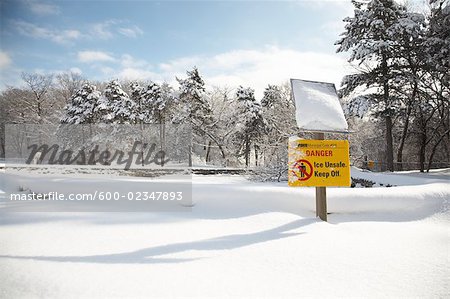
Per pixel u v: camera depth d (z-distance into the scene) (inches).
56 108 2103.8
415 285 139.3
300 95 289.0
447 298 127.4
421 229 255.8
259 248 188.2
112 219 267.4
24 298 115.9
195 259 166.1
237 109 1425.9
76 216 279.0
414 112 1028.5
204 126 1409.9
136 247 184.1
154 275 141.6
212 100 1732.3
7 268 143.3
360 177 615.2
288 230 236.4
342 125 283.7
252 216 282.2
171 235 215.5
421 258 174.6
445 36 836.0
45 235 207.2
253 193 346.3
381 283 141.1
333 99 295.4
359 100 844.6
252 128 1354.6
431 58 816.9
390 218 309.0
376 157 1471.5
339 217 311.9
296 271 153.4
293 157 278.5
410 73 858.8
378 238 219.3
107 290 124.1
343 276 148.3
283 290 131.6
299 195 341.4
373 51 798.5
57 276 135.1
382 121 1294.3
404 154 1443.2
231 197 341.1
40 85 1920.5
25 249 174.4
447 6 832.9
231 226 248.5
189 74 1346.0
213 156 1685.5
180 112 1315.2
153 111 1397.6
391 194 349.4
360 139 1245.1
